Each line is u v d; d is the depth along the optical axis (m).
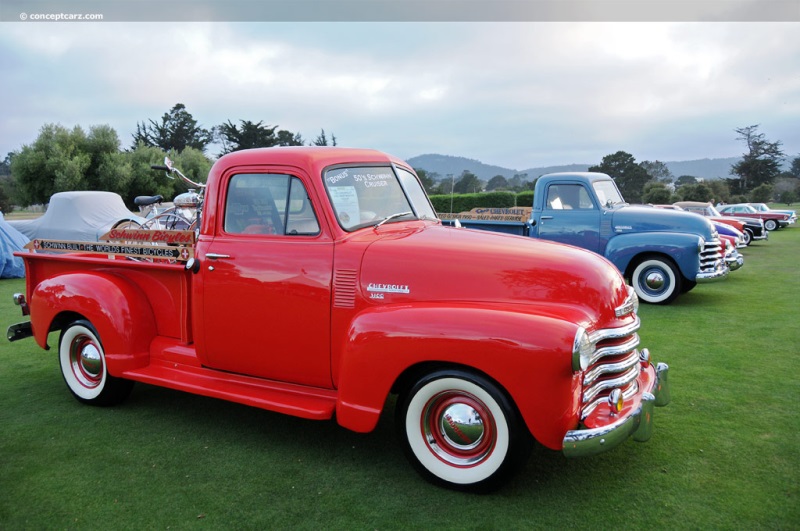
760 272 10.86
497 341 2.51
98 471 3.07
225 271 3.39
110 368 3.77
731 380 4.42
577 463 3.09
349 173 3.43
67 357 4.11
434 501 2.73
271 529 2.52
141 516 2.64
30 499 2.79
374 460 3.17
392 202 3.65
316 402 3.15
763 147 67.69
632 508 2.64
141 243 3.90
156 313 3.91
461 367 2.66
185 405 4.07
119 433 3.57
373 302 2.99
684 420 3.65
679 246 7.31
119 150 30.75
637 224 7.80
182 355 3.72
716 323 6.39
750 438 3.37
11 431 3.61
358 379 2.84
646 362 3.25
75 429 3.63
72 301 3.86
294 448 3.34
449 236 3.29
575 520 2.55
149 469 3.09
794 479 2.89
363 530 2.50
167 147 53.50
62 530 2.54
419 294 2.91
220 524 2.57
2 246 10.16
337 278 3.07
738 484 2.85
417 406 2.81
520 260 2.94
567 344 2.43
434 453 2.85
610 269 3.10
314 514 2.64
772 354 5.13
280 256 3.23
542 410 2.47
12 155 28.67
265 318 3.28
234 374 3.55
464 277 2.90
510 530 2.48
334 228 3.14
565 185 8.26
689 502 2.69
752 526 2.49
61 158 28.00
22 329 4.42
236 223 3.45
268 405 3.15
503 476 2.66
